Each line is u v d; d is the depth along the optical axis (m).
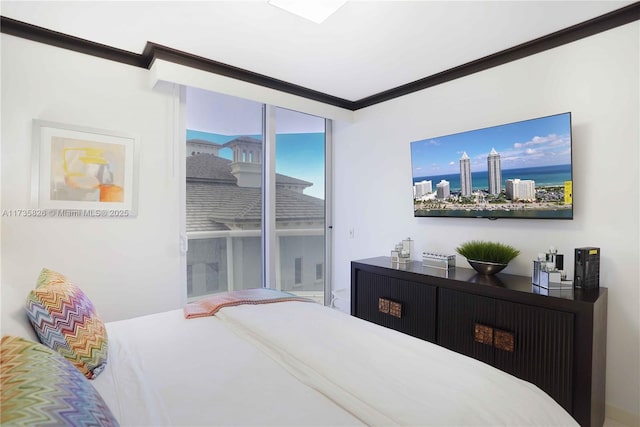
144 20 2.13
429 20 2.13
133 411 0.97
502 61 2.59
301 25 2.19
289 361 1.28
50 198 2.29
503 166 2.49
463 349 2.28
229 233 3.33
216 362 1.29
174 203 2.84
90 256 2.45
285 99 3.24
